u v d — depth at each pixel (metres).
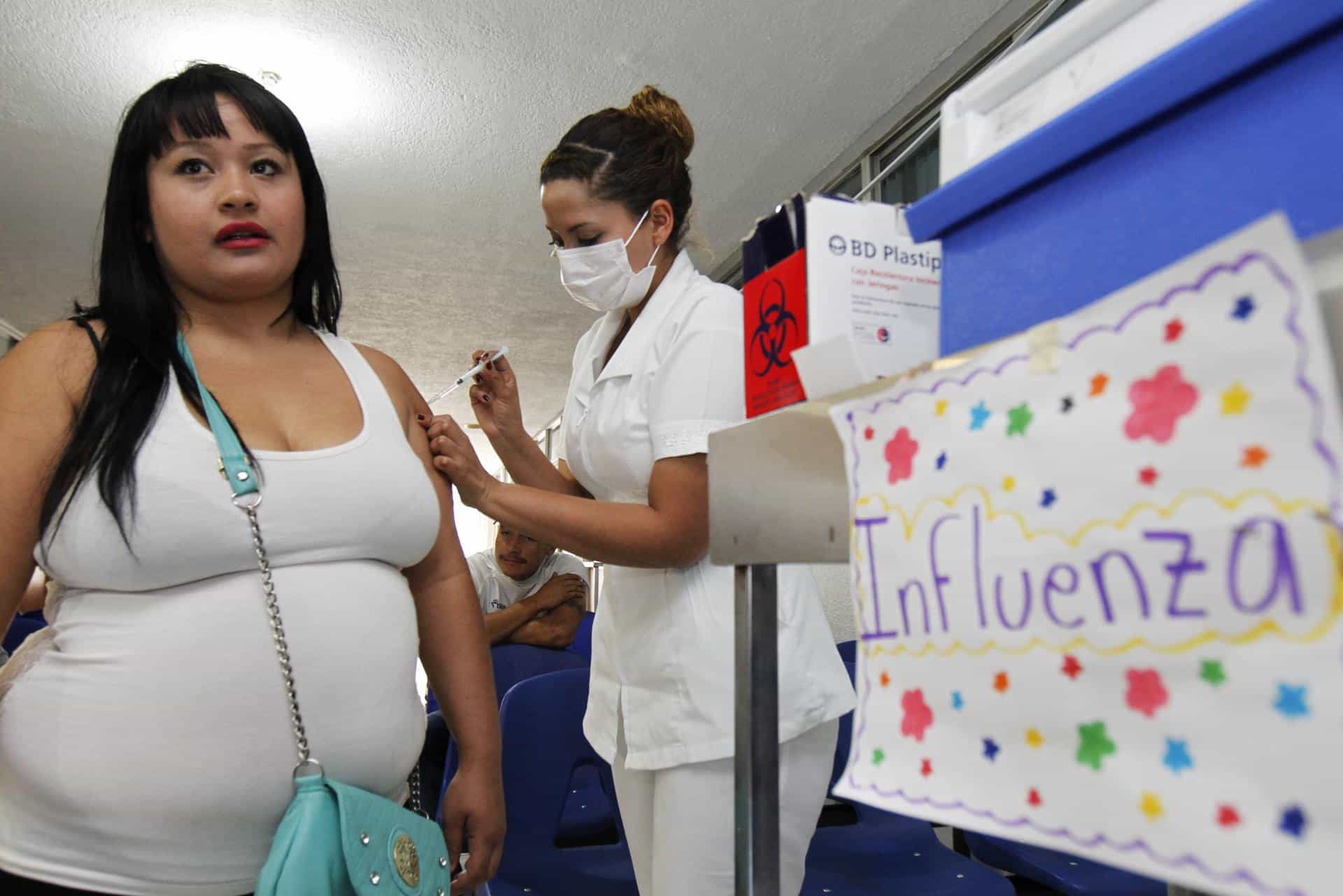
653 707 1.19
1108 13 0.50
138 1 2.71
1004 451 0.45
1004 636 0.44
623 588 1.27
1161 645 0.37
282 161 1.01
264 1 2.72
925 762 0.48
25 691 0.84
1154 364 0.38
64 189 3.76
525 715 1.64
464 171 3.69
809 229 0.68
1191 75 0.41
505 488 1.18
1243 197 0.40
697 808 1.14
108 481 0.83
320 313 1.17
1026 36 0.78
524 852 1.60
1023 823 0.42
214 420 0.89
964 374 0.48
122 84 3.08
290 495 0.90
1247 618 0.34
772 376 0.75
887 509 0.52
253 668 0.85
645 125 1.32
